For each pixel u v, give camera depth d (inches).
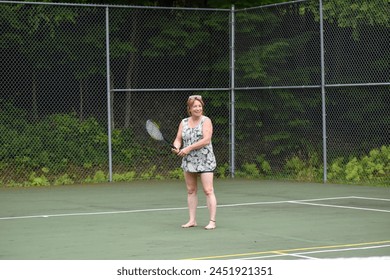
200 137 467.2
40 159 811.4
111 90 815.7
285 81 821.9
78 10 826.2
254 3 973.8
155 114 863.7
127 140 848.3
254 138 851.4
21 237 442.9
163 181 825.5
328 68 790.5
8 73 808.3
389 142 802.8
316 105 794.8
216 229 466.6
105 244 413.7
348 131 793.6
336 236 433.4
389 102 799.1
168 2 1005.2
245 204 603.2
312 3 802.8
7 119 807.1
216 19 870.4
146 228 474.9
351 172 780.6
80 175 822.5
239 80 863.7
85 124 831.1
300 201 619.8
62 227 483.5
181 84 867.4
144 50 853.8
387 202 608.1
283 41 823.7
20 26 810.8
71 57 825.5
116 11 840.3
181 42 865.5
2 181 792.3
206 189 468.1
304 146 808.3
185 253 382.3
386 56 795.4
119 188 754.8
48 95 818.8
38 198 669.9
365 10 788.0
